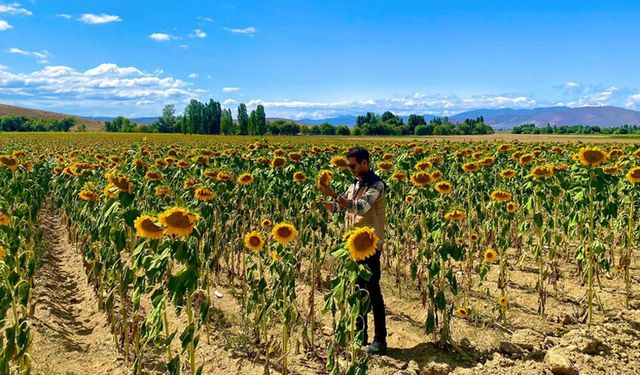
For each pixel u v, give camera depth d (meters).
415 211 6.67
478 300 7.18
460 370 5.04
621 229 7.87
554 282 7.10
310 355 5.52
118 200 4.57
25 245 6.96
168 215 3.53
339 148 12.77
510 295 7.36
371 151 14.89
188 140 58.00
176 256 3.53
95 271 6.55
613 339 5.68
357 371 4.02
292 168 7.95
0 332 3.59
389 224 8.86
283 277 4.94
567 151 14.01
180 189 8.89
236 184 8.23
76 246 9.55
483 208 8.88
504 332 6.12
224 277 8.19
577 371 4.90
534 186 6.80
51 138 61.47
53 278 8.12
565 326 6.27
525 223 7.27
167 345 3.71
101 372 5.11
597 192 6.14
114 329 5.52
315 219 7.02
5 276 3.88
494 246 8.88
